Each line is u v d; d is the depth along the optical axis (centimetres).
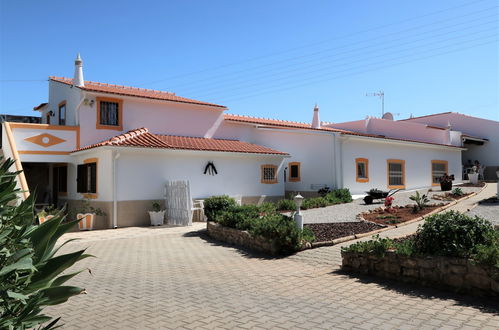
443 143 2688
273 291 666
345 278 729
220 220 1273
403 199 1869
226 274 806
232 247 1122
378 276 723
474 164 3019
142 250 1106
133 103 1908
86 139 1772
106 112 1830
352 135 1991
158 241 1249
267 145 2270
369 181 2161
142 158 1612
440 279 629
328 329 484
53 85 2120
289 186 2211
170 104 2022
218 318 541
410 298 594
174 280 771
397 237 941
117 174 1547
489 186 2202
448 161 2719
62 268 300
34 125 1677
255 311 564
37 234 303
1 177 298
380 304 572
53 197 2069
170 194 1631
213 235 1290
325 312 547
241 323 518
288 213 1573
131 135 1714
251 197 1916
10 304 271
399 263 687
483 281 578
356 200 1941
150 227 1539
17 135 1645
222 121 2205
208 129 2155
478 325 476
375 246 727
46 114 2241
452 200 1672
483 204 1470
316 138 2089
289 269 827
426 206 1484
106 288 722
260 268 849
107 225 1538
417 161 2470
